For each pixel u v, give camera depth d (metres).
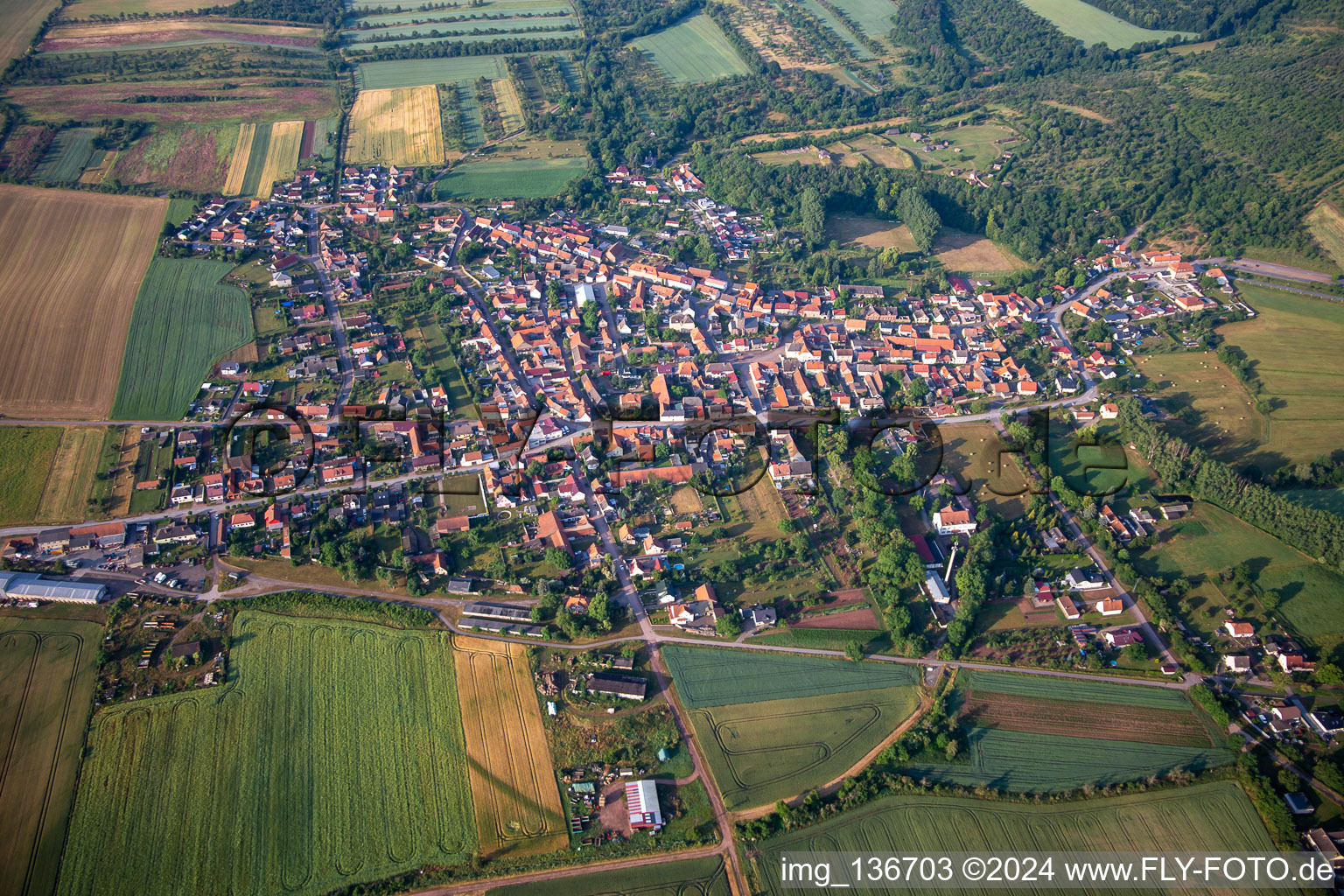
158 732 188.25
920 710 194.62
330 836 170.88
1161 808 172.75
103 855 166.88
